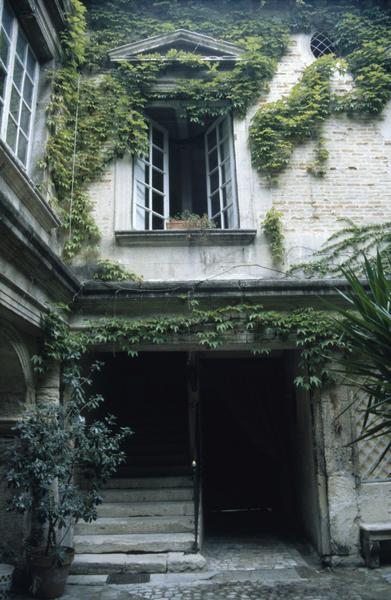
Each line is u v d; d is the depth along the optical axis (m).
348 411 6.26
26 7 5.74
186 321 6.31
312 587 5.16
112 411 9.34
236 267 6.75
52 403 5.30
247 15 7.82
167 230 6.70
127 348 6.23
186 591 5.04
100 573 5.54
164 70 7.46
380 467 6.24
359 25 7.83
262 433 8.89
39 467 4.63
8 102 5.45
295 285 6.35
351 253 6.82
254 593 4.99
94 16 7.59
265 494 9.32
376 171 7.20
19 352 5.30
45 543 5.43
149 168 7.37
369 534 5.75
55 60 6.79
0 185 4.67
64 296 5.93
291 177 7.12
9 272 4.47
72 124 6.94
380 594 4.94
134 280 6.53
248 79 7.42
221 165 7.48
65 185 6.66
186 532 6.25
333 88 7.56
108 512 6.55
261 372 9.21
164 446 8.37
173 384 9.96
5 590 4.85
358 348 4.10
